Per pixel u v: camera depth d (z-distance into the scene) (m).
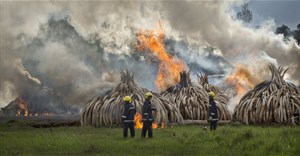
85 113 29.58
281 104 27.28
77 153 13.70
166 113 28.83
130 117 18.97
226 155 12.62
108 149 14.45
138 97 28.58
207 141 15.82
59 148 14.75
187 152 13.53
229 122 29.55
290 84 28.95
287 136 15.50
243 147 13.41
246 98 29.41
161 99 29.88
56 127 29.05
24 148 14.76
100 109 28.83
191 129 24.08
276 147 12.93
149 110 18.59
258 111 27.95
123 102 28.20
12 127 28.61
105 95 30.00
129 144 15.66
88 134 21.39
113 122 28.33
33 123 32.19
